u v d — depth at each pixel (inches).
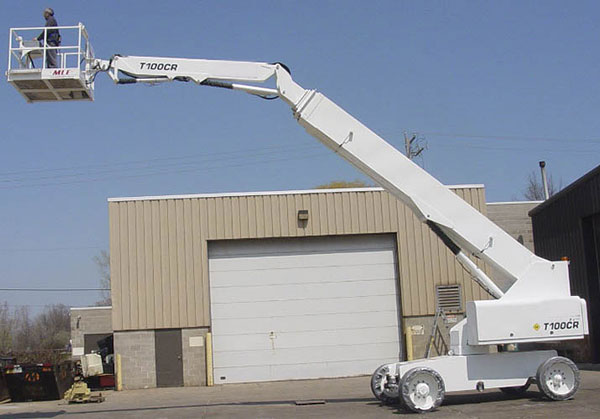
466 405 499.8
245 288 885.2
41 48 470.6
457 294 886.4
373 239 905.5
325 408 536.4
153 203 879.7
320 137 517.0
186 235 876.6
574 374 499.8
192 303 867.4
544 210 952.9
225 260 887.7
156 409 606.2
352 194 893.8
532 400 507.2
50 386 757.3
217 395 732.0
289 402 607.8
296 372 877.2
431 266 890.1
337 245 899.4
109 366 917.2
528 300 493.0
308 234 884.0
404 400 472.4
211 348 863.7
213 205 881.5
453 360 491.2
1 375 782.5
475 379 491.2
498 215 1138.7
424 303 885.2
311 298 889.5
